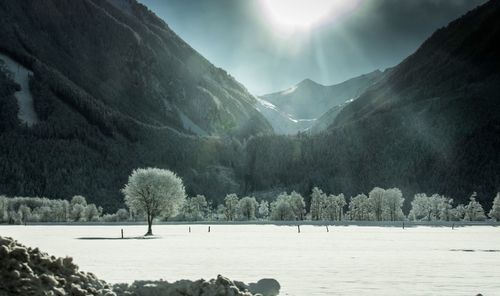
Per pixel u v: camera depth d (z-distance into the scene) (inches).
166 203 3351.4
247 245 1939.0
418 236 2738.7
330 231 3572.8
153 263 1218.6
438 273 1006.4
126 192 3398.1
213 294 553.9
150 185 3336.6
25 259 523.5
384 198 6638.8
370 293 751.7
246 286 657.0
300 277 946.7
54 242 2116.1
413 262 1247.5
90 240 2315.5
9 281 474.6
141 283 603.8
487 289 794.8
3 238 549.3
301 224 5516.7
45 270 530.3
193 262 1245.1
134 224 5738.2
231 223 5802.2
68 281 539.5
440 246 1868.8
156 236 2768.2
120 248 1760.6
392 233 3174.2
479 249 1711.4
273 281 703.1
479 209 6909.5
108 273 1009.5
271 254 1493.6
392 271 1045.8
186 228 4328.3
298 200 7007.9
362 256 1422.2
